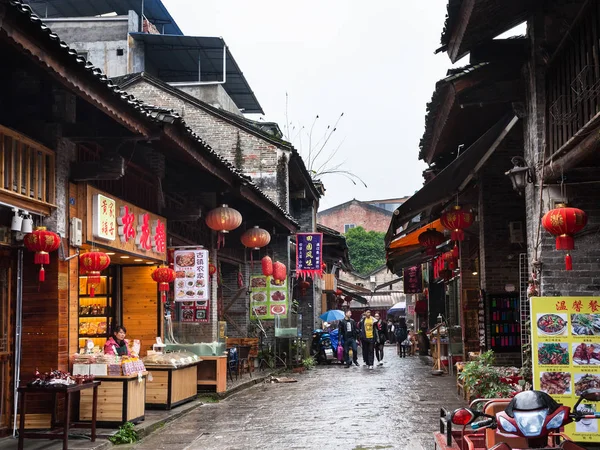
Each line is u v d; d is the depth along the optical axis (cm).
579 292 891
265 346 2072
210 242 1639
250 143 2203
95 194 986
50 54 680
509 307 1366
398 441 877
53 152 898
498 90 962
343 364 2386
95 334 1232
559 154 805
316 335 2498
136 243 1131
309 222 2703
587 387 828
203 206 1544
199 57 2406
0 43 763
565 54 826
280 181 2175
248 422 1054
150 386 1159
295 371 2038
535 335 842
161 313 1254
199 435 954
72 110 906
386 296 5078
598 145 706
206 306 1542
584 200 895
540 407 498
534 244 922
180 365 1195
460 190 1118
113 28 2319
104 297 1250
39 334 901
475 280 1642
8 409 891
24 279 905
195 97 2270
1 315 887
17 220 800
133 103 846
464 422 542
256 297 1991
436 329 1944
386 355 2975
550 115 880
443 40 988
